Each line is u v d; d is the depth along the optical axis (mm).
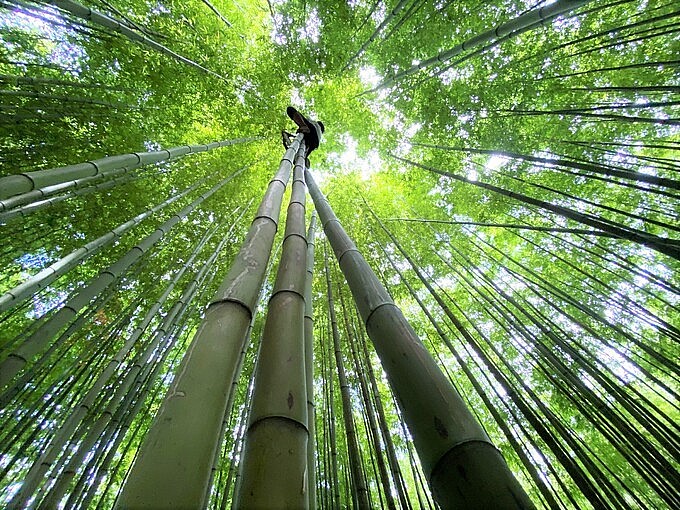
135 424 4664
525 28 3307
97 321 4539
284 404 1082
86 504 2551
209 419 982
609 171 2682
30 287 2535
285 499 839
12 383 3602
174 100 5262
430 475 967
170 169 5438
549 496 2045
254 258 1704
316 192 3121
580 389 2711
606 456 4684
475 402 5621
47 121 3963
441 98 5340
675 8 4078
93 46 4605
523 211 5684
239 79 5887
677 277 4895
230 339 1253
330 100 6512
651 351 2867
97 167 2814
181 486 814
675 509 2053
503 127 5121
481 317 5895
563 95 4922
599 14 4566
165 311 4926
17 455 2754
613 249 5180
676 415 5531
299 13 5703
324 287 5711
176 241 5316
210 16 5613
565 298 3594
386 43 5355
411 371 1167
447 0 4602
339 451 4418
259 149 6898
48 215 4230
